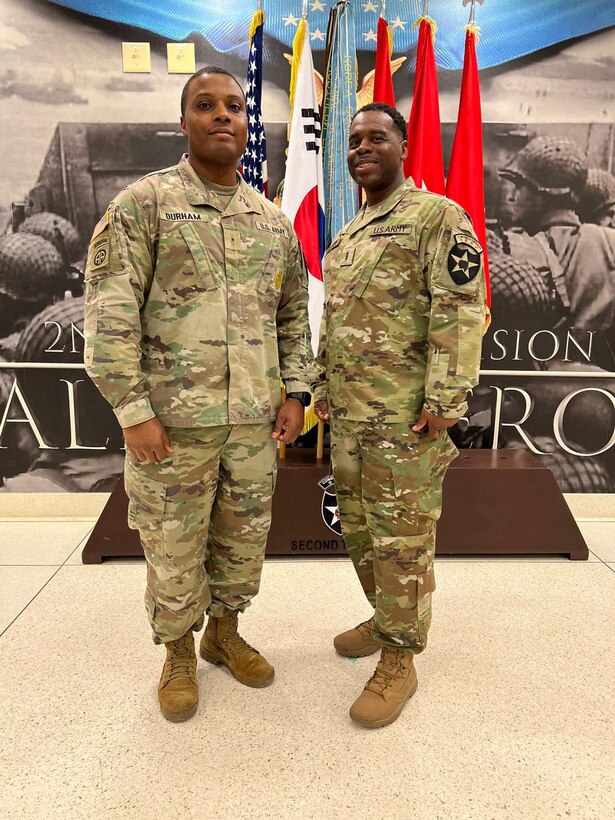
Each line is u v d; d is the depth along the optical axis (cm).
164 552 143
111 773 127
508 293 268
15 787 123
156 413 135
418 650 151
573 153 258
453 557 239
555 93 254
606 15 249
